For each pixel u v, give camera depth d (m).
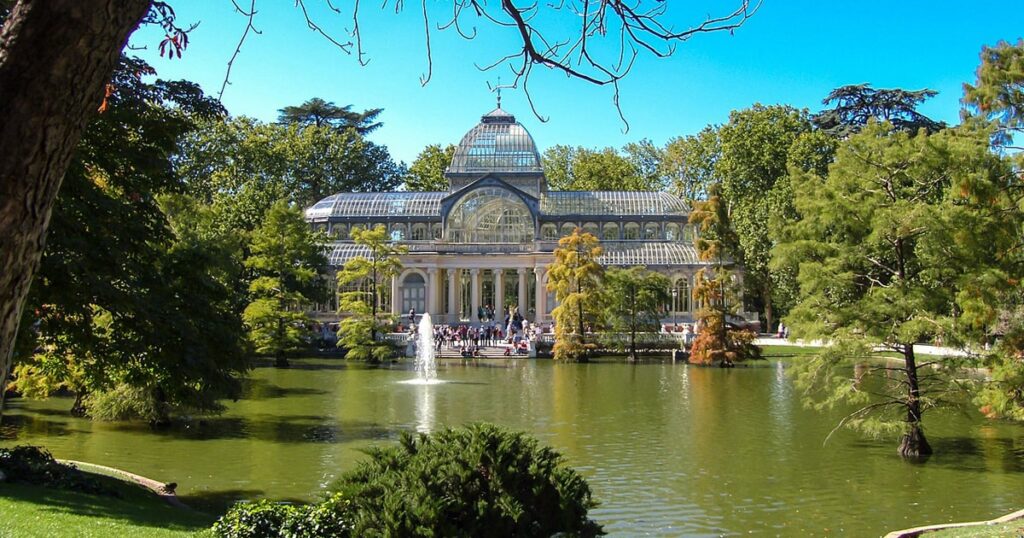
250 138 136.12
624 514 31.19
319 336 100.50
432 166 164.12
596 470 38.22
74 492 25.95
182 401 34.72
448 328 107.38
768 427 49.34
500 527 19.27
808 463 39.75
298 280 93.38
